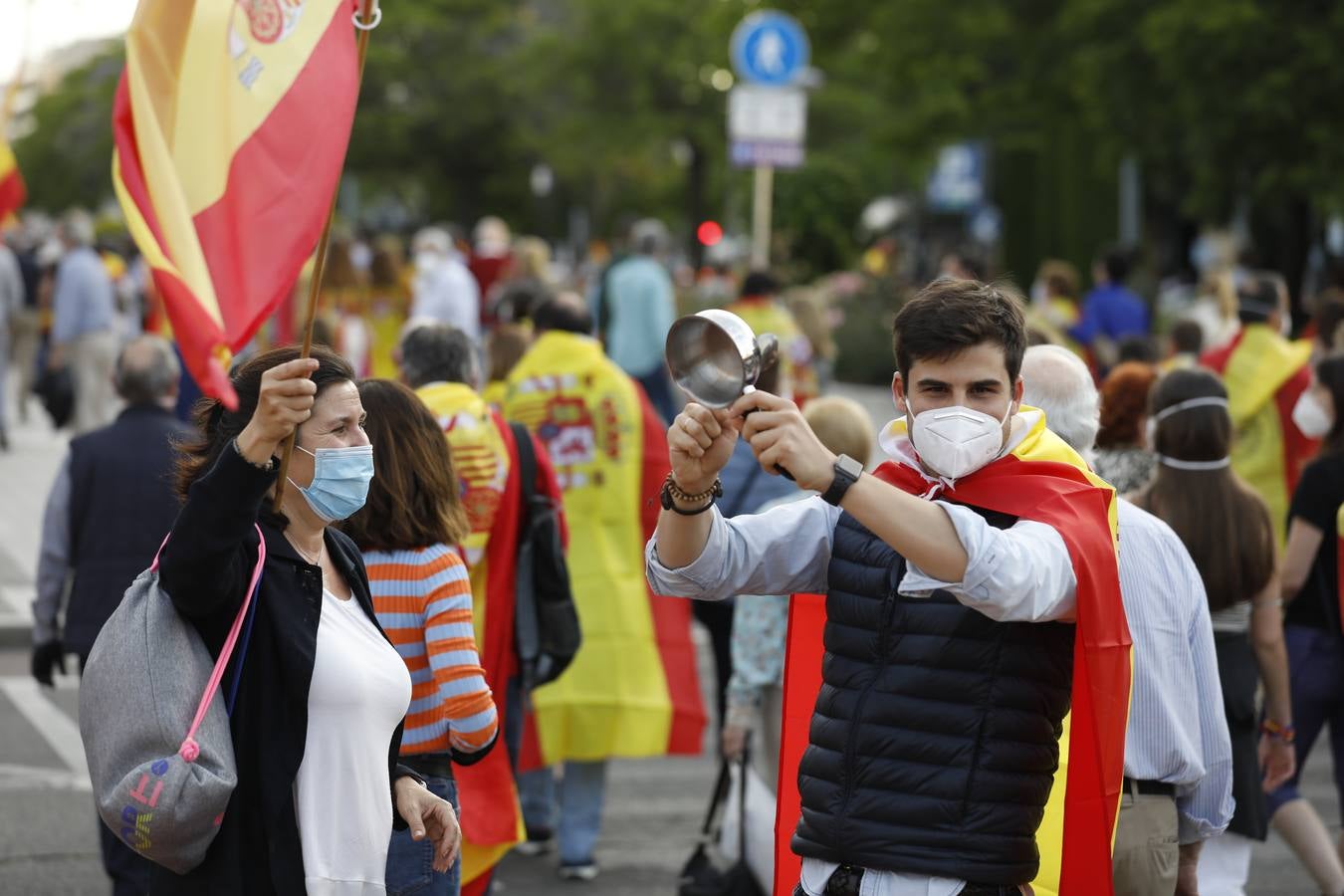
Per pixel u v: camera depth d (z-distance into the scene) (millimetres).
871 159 44438
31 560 16547
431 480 5602
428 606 5547
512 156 68688
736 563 4281
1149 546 5426
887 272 33719
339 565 4645
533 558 7668
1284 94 23844
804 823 4191
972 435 4051
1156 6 25625
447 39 67500
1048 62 29969
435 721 5570
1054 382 5918
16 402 30516
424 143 68062
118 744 4098
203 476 4105
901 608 4098
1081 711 4086
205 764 4105
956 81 31969
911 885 4016
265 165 4117
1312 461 8016
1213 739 5523
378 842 4449
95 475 7656
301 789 4363
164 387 7848
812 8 33250
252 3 4168
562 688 9117
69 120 58000
